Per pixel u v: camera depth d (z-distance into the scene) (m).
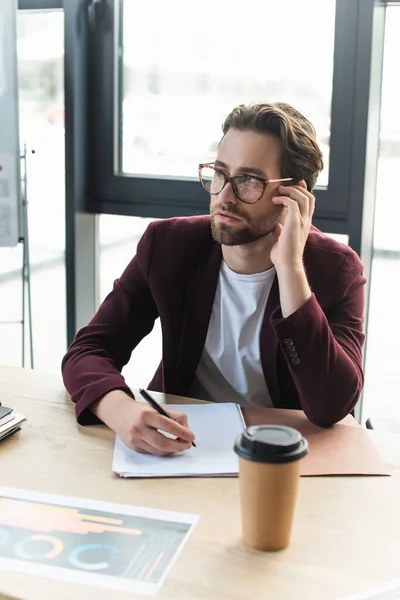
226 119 1.51
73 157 2.52
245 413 1.43
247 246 1.52
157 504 1.07
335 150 2.22
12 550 0.95
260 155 1.44
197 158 2.50
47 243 2.71
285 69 2.31
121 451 1.23
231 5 2.35
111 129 2.55
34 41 2.56
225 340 1.59
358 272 1.61
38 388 1.53
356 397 1.40
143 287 1.67
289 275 1.39
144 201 2.56
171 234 1.65
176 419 1.28
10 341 2.88
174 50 2.46
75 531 0.99
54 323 2.81
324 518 1.03
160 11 2.45
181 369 1.63
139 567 0.91
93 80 2.53
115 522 1.02
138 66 2.51
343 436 1.32
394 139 2.28
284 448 0.92
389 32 2.21
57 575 0.90
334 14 2.19
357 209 2.22
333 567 0.92
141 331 1.69
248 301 1.56
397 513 1.05
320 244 1.61
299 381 1.36
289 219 1.43
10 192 2.43
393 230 2.35
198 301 1.60
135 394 1.50
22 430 1.32
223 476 1.15
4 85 2.34
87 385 1.38
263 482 0.92
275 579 0.89
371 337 2.45
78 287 2.65
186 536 0.98
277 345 1.53
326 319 1.43
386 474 1.17
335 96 2.19
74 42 2.43
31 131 2.62
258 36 2.33
